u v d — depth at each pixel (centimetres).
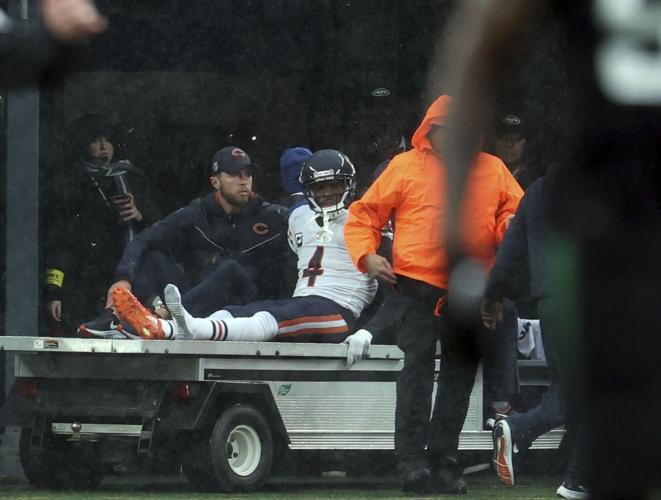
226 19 5200
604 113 733
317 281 2948
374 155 3628
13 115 3494
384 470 3100
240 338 2800
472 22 645
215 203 3197
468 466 3222
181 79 5150
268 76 5178
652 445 715
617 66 728
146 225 3650
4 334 3806
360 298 2962
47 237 3594
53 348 2711
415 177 2681
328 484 3023
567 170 747
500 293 2555
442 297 2662
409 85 4922
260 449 2728
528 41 660
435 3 4912
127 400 2742
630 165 731
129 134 5116
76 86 5047
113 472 2881
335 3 5044
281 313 2861
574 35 735
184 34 5175
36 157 3503
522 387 3212
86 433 2781
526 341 3262
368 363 2883
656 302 722
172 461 2716
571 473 2520
